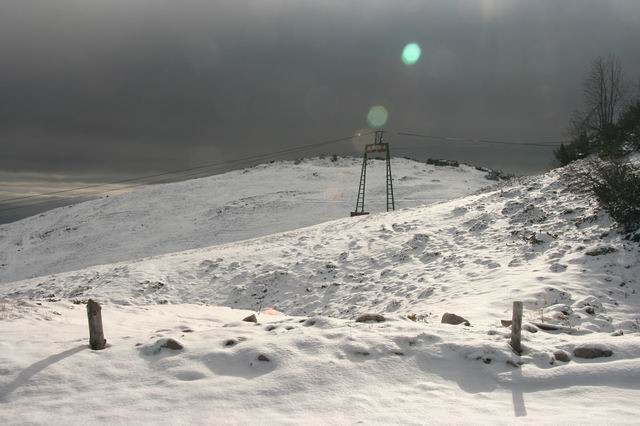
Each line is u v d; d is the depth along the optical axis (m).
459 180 95.69
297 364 6.52
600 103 41.56
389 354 6.74
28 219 95.50
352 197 75.69
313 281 21.27
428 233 22.86
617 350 6.43
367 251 23.03
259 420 5.29
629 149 28.56
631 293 11.63
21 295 26.27
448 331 7.45
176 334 8.01
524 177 35.50
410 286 17.12
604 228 15.75
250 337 7.60
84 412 5.58
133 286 23.42
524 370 6.25
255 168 118.94
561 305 10.58
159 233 66.75
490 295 12.48
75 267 57.41
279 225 61.88
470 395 5.84
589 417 5.02
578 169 25.80
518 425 4.88
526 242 17.38
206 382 6.24
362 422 5.13
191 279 24.27
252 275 23.36
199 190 93.00
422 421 5.11
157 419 5.39
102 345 7.54
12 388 6.15
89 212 87.62
